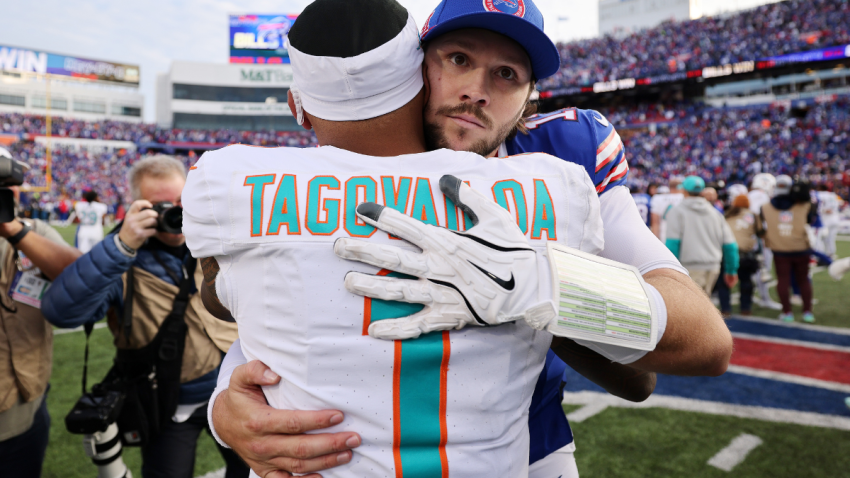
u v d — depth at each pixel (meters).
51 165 30.19
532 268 0.66
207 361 1.83
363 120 0.75
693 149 27.47
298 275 0.66
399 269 0.65
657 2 43.75
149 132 36.53
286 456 0.68
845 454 2.67
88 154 32.44
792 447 2.76
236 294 0.72
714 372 0.80
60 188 28.30
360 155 0.73
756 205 6.97
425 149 0.92
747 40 28.23
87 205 9.74
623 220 1.00
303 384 0.67
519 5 0.84
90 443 1.74
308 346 0.66
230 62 39.69
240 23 39.44
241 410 0.72
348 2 0.74
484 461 0.69
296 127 40.22
